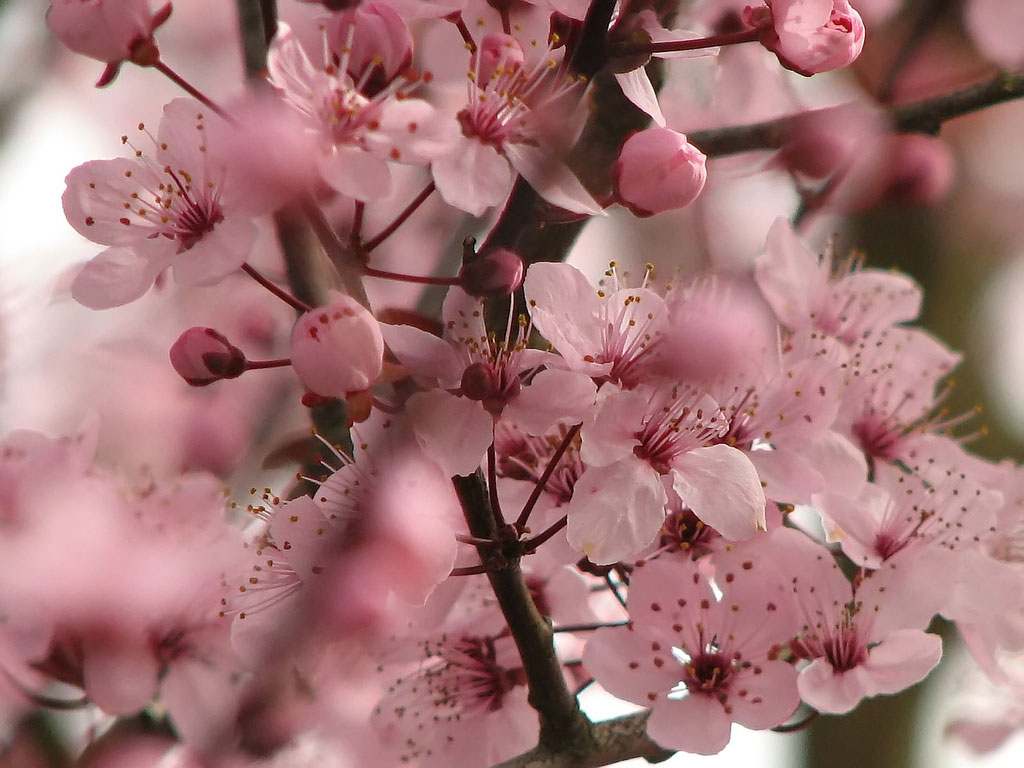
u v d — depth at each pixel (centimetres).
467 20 65
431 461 62
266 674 64
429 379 63
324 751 66
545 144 63
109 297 63
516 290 65
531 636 63
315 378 61
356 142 62
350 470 63
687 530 65
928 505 66
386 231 63
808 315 68
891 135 68
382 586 62
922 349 68
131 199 63
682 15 68
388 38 63
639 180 63
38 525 65
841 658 65
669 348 63
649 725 64
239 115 62
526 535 64
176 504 66
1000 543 67
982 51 70
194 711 65
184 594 65
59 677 65
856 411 67
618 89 66
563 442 63
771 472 64
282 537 63
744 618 65
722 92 70
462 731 66
